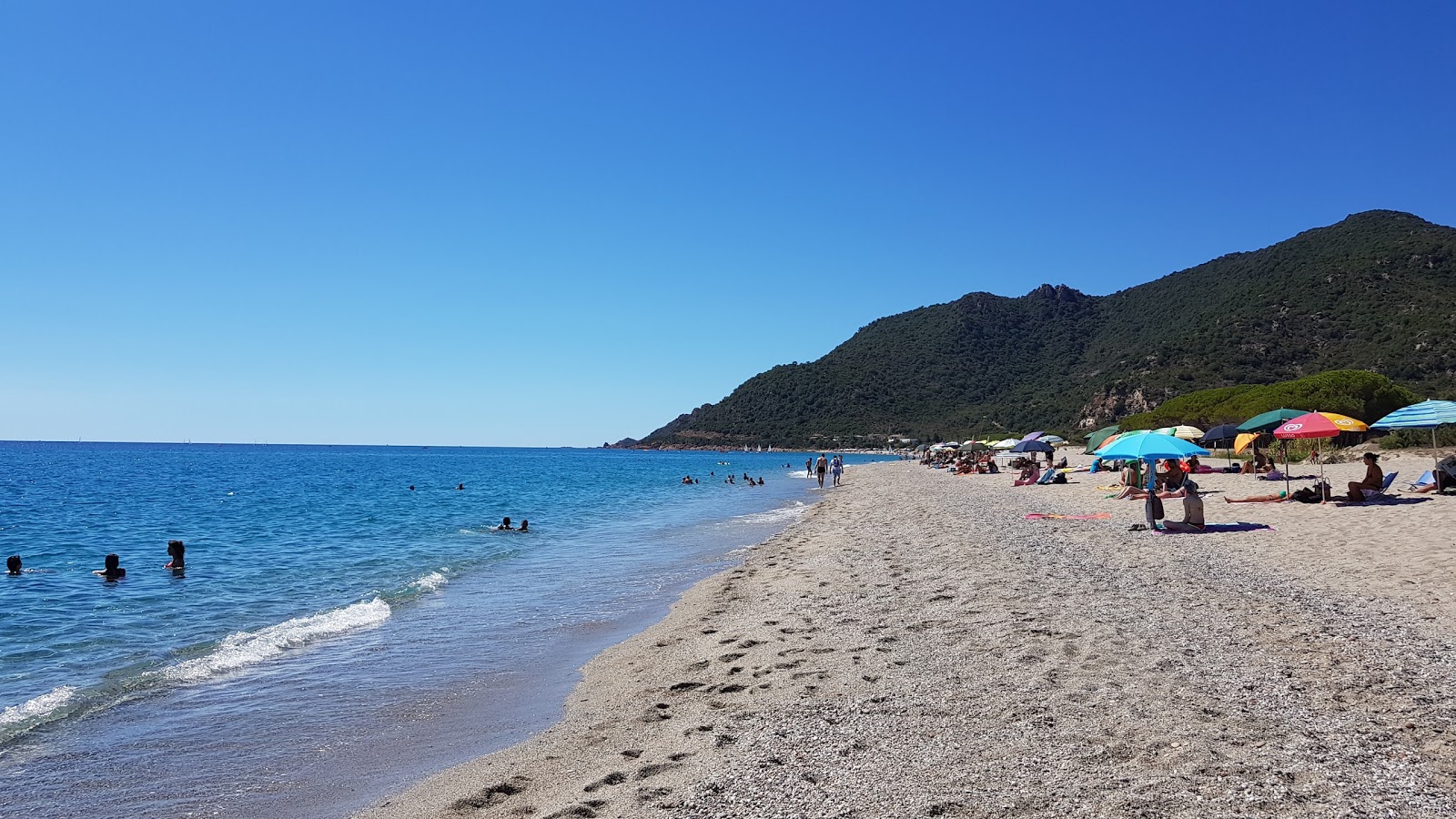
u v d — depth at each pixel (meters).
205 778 5.75
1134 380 95.62
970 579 11.19
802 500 37.06
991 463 46.53
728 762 5.19
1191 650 7.04
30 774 5.84
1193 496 15.00
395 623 10.93
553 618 11.22
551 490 49.56
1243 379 85.50
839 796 4.53
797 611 9.96
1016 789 4.47
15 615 11.79
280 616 11.67
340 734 6.62
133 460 106.56
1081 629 7.94
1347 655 6.73
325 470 77.88
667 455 182.50
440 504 36.91
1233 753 4.81
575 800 4.89
